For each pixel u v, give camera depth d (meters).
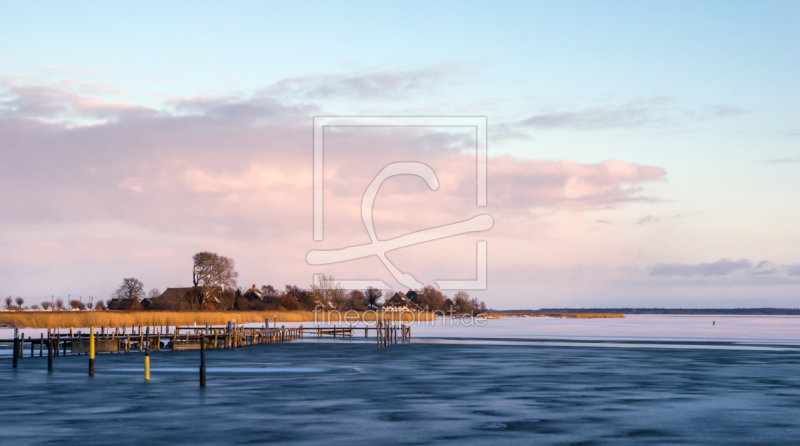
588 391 24.17
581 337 78.00
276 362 38.94
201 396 22.67
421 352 48.38
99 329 86.75
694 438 15.38
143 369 33.94
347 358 42.38
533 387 25.45
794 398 22.23
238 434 15.84
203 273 138.88
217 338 61.16
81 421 17.58
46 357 45.59
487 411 19.39
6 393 23.50
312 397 22.47
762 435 15.72
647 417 18.27
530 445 14.63
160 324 92.94
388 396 22.77
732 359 40.50
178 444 14.73
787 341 67.19
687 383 26.83
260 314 124.94
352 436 15.62
